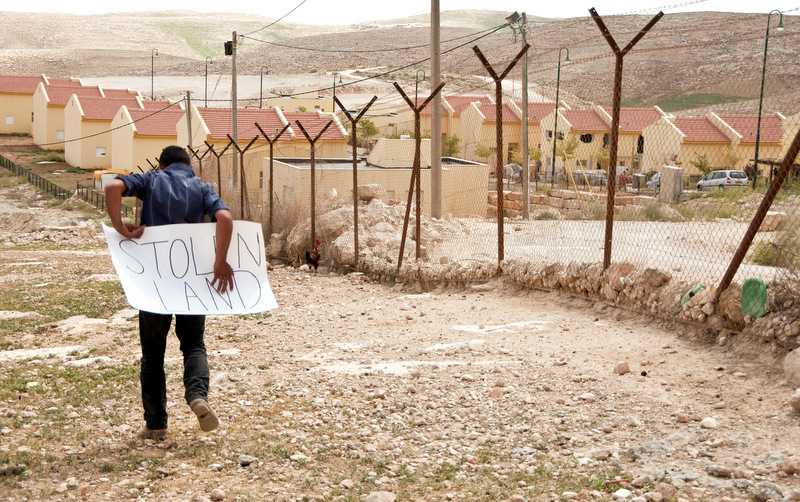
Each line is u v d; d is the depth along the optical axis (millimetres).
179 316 4805
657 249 12914
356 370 6945
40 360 7973
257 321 10180
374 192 23375
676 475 4152
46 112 66625
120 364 7574
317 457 4801
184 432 5297
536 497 4066
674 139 33312
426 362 6996
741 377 5617
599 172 34750
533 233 16328
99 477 4445
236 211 23469
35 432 5246
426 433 5227
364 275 14375
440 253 14539
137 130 48781
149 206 4742
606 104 54406
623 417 5148
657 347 6688
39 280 16328
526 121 25109
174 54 191250
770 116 31812
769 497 3787
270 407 5922
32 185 50875
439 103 17703
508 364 6652
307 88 82188
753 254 10422
